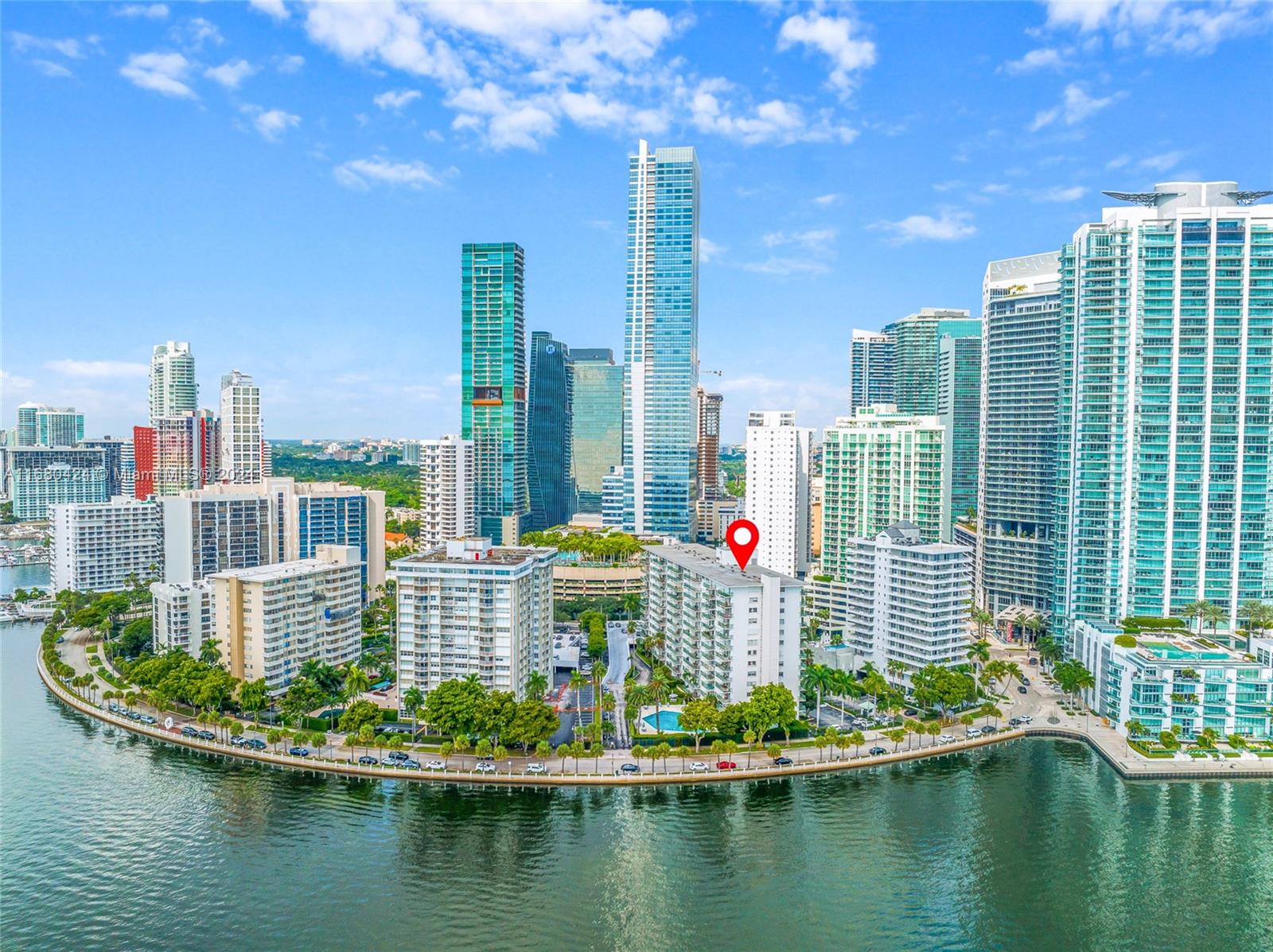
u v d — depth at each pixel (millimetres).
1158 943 184750
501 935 183875
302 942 180750
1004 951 181750
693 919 191000
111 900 195750
